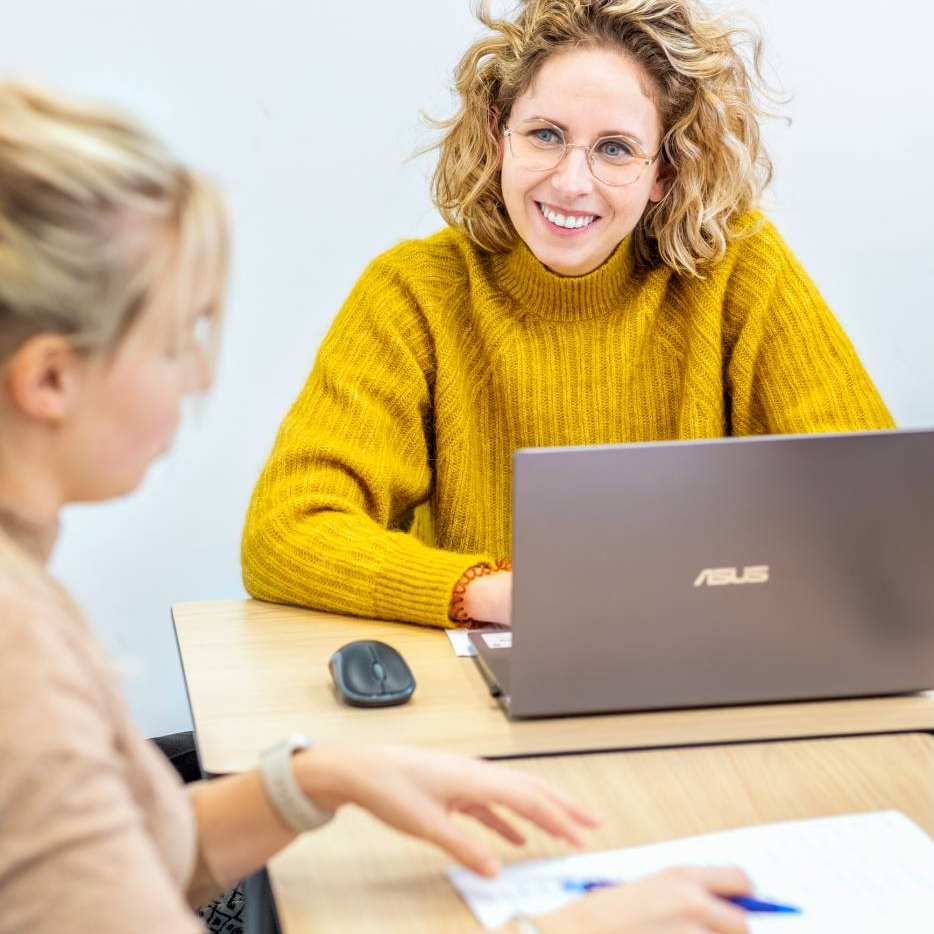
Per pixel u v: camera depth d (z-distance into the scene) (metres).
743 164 1.80
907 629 1.30
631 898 0.92
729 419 1.89
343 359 1.80
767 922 0.96
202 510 2.66
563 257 1.74
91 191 0.77
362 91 2.54
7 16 2.40
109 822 0.75
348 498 1.68
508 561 1.69
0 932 0.73
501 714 1.30
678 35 1.71
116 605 2.64
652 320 1.82
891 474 1.24
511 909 0.98
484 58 1.77
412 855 1.06
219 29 2.47
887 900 0.99
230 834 1.03
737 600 1.26
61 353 0.79
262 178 2.55
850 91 2.61
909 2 2.58
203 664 1.42
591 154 1.69
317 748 1.06
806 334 1.81
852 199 2.67
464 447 1.81
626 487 1.20
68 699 0.76
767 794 1.16
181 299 0.83
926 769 1.21
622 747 1.24
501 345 1.81
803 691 1.31
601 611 1.24
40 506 0.84
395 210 2.60
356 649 1.36
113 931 0.73
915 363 2.76
